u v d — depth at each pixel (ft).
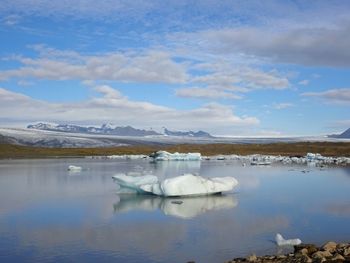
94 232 70.33
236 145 441.68
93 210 89.51
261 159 293.64
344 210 88.58
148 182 115.24
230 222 77.00
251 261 51.39
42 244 63.26
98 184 136.87
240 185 132.77
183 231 70.28
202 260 54.85
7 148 414.21
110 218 81.20
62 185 134.62
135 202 99.35
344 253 51.78
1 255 58.03
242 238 65.57
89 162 266.57
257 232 69.36
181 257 56.24
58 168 208.33
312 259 50.03
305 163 245.86
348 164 233.14
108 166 224.53
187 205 94.89
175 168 209.97
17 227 74.28
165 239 65.26
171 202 98.99
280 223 76.13
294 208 90.99
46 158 324.60
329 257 50.31
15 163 253.85
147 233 69.10
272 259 51.80
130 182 113.91
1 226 75.10
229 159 303.68
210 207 92.32
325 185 132.67
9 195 112.47
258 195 110.32
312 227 72.90
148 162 267.39
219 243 62.75
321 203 97.35
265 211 87.45
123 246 61.72
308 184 135.64
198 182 109.50
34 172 183.73
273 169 199.93
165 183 106.83
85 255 57.77
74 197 108.27
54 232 70.59
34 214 85.71
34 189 124.98
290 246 60.75
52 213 86.63
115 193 115.24
